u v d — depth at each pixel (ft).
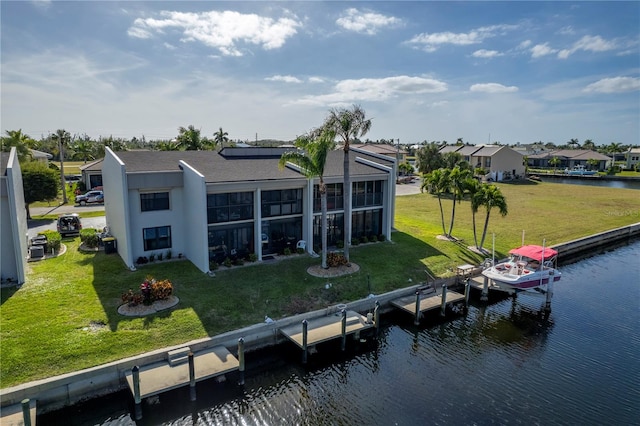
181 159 91.04
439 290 78.13
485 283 79.05
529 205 167.53
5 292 64.69
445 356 59.36
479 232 118.01
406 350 60.95
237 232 83.71
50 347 50.01
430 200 175.22
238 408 46.98
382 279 79.00
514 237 114.52
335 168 100.17
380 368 55.83
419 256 92.89
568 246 111.34
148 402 46.96
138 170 80.18
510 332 67.15
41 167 126.11
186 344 53.01
